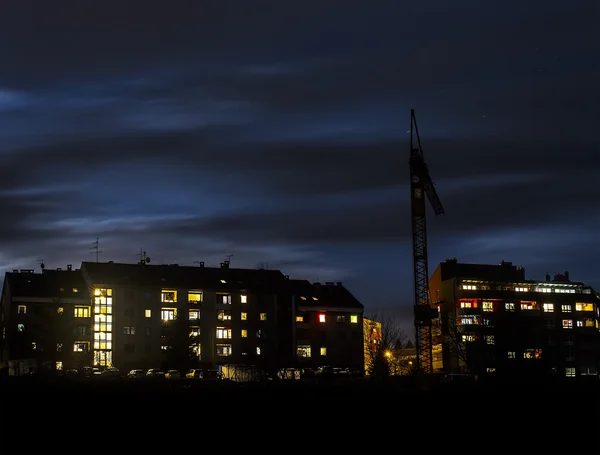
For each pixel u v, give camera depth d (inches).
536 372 5580.7
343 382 5108.3
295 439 3454.7
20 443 3248.0
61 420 3499.0
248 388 4227.4
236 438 3417.8
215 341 7559.1
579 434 3668.8
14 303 7155.5
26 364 6264.8
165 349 7381.9
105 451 3211.1
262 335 7647.6
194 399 3823.8
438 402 3971.5
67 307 7273.6
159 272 7751.0
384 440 3494.1
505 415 3868.1
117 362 7268.7
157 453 3221.0
